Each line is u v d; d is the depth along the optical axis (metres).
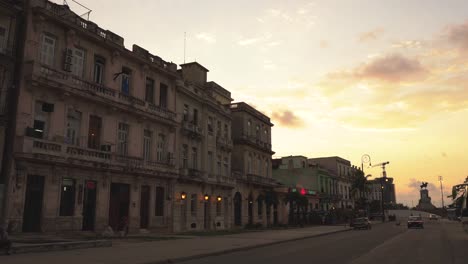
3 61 22.38
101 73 28.92
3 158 21.64
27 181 22.62
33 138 22.56
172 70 35.94
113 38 29.73
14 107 22.30
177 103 37.00
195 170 37.78
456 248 21.92
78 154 25.23
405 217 130.00
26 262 12.96
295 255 18.23
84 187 26.20
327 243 26.03
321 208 74.56
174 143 36.00
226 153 46.03
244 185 49.12
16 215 21.69
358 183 87.94
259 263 15.18
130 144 30.64
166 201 34.28
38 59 23.97
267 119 58.34
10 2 23.50
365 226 49.75
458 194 31.48
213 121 43.28
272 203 50.97
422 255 18.22
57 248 16.98
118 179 29.02
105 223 27.55
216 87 46.94
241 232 37.50
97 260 14.13
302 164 78.69
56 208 23.98
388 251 20.20
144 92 32.81
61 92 24.77
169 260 15.21
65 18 25.33
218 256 17.91
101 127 28.12
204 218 40.38
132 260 14.46
